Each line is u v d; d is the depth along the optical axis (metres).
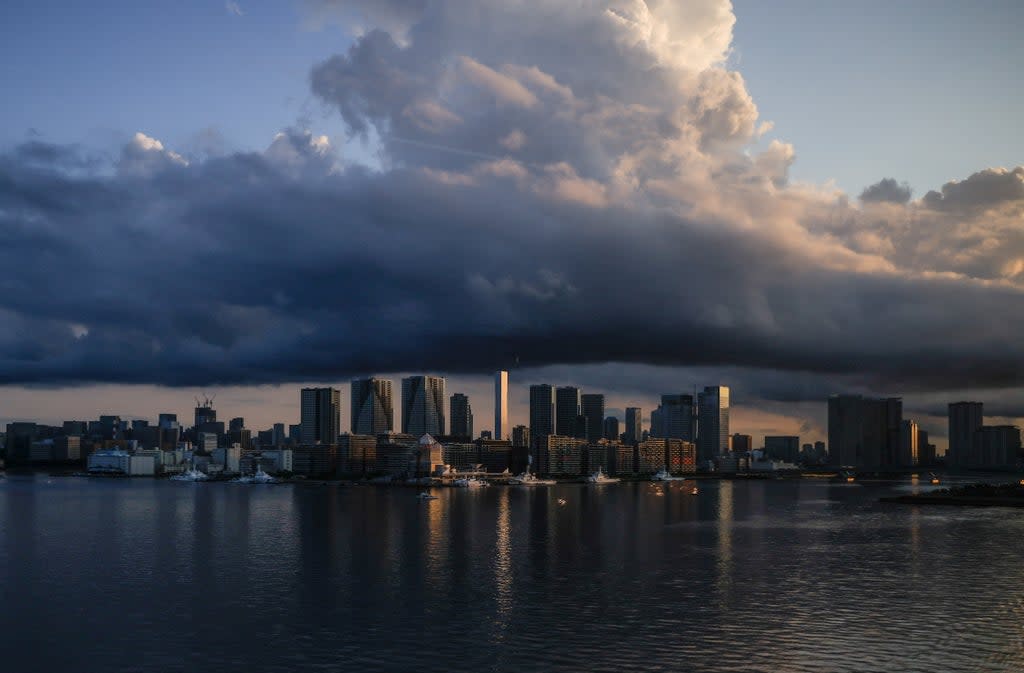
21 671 138.62
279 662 141.25
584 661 140.62
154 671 137.62
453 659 142.00
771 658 141.88
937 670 135.50
